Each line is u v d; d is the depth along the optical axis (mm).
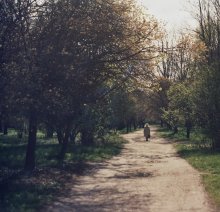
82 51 18391
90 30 18859
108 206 12617
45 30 15562
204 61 33000
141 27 21781
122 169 21922
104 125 36906
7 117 13219
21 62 13055
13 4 13820
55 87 14789
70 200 13664
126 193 14797
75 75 16328
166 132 70062
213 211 11492
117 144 40875
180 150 32500
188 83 38656
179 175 18859
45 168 20656
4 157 24734
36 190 15016
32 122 16250
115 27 19891
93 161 25547
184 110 38000
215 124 29672
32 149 19906
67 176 18844
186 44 23766
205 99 29828
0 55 13234
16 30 13797
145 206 12445
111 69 23219
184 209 11812
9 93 12648
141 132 80688
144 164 24328
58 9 15984
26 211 11672
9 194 14055
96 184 16984
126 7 20547
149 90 27422
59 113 15211
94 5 18547
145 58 23234
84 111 31656
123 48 21609
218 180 16469
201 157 25328
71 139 34875
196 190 14758
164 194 14312
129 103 54844
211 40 41094
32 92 13102
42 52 14375
